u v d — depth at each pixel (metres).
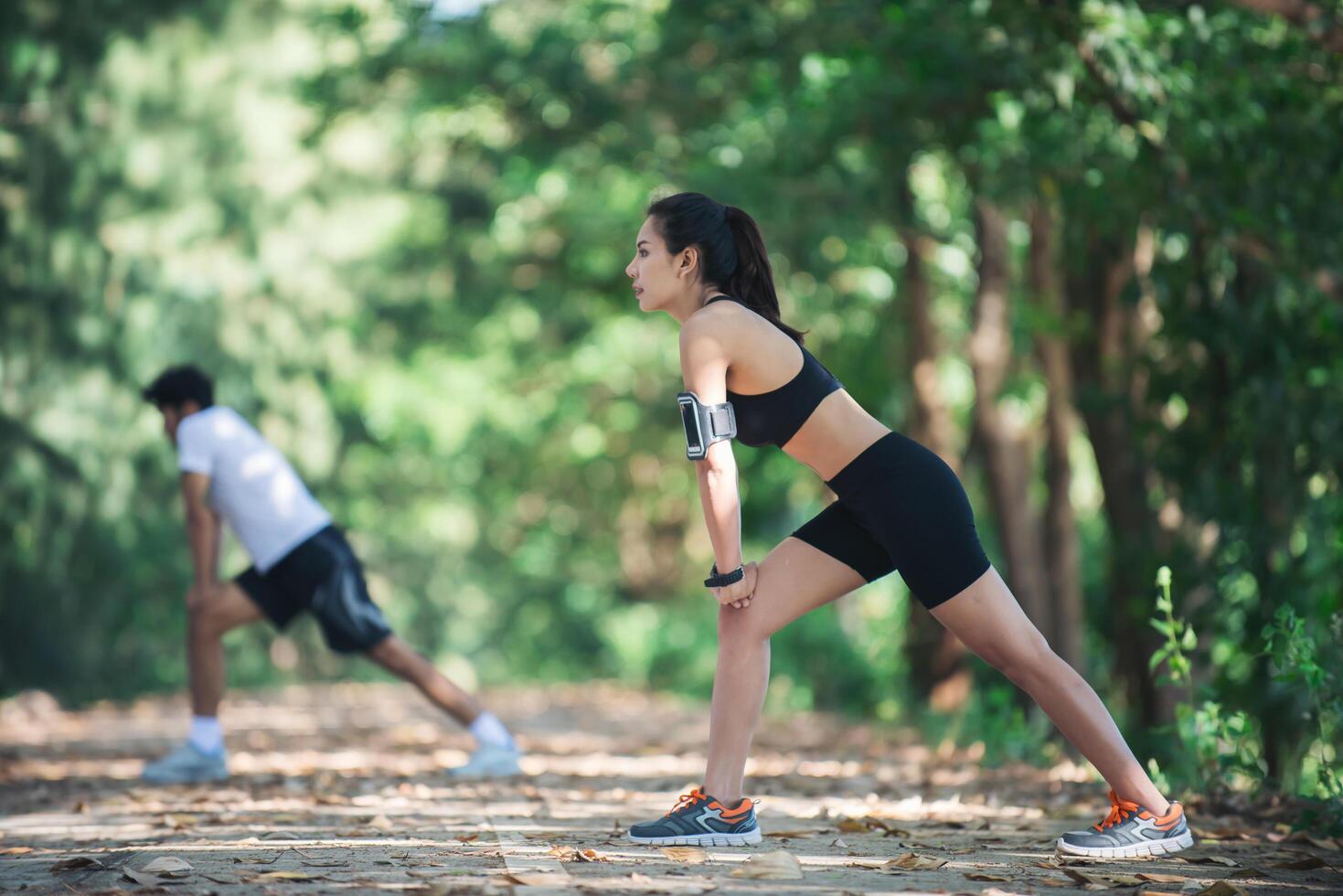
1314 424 14.66
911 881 6.73
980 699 19.73
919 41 15.19
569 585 53.91
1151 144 14.16
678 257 7.70
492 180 38.50
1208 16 13.61
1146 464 17.28
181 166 30.55
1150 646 16.56
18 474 28.09
